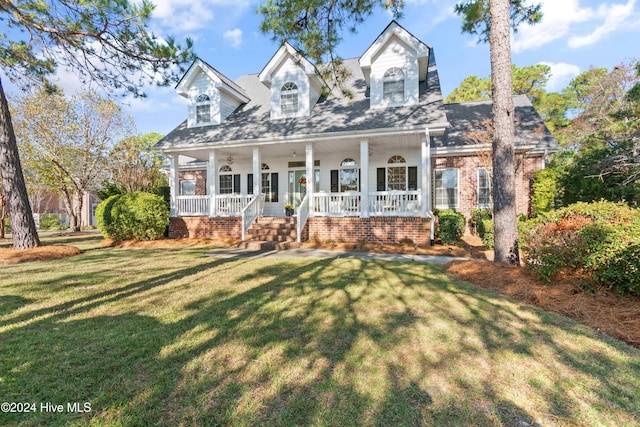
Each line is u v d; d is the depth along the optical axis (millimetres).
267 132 11492
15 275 6000
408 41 10727
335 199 13094
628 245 3857
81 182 19562
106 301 4332
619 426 1845
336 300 4320
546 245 4645
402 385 2256
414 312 3814
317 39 6996
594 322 3395
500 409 1993
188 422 1899
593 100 15414
